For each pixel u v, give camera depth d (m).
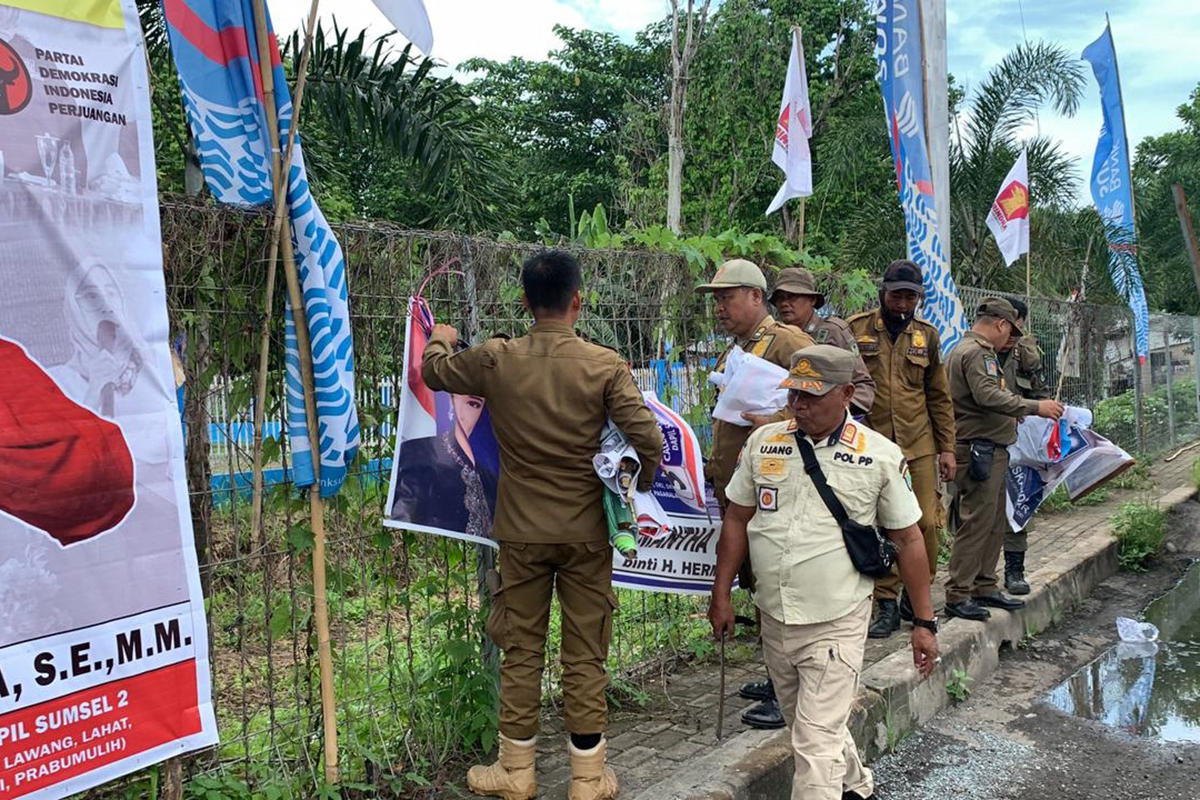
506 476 3.42
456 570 3.90
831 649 3.20
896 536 3.28
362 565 3.48
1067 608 6.78
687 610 5.26
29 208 2.43
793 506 3.26
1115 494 10.25
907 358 5.06
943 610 5.97
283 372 3.16
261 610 3.35
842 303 6.49
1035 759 4.48
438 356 3.40
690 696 4.65
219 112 2.99
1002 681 5.48
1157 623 6.68
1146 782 4.25
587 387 3.27
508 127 30.14
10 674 2.41
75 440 2.53
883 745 4.49
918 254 7.07
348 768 3.47
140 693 2.67
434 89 7.17
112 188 2.59
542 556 3.36
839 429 3.26
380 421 3.49
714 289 4.00
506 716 3.46
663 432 4.14
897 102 7.08
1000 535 5.89
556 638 4.70
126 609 2.63
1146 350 12.63
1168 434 14.32
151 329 2.68
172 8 2.88
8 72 2.39
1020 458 6.20
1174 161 24.19
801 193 6.53
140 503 2.66
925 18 8.08
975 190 12.35
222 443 3.06
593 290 4.37
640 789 3.64
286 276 3.06
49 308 2.47
